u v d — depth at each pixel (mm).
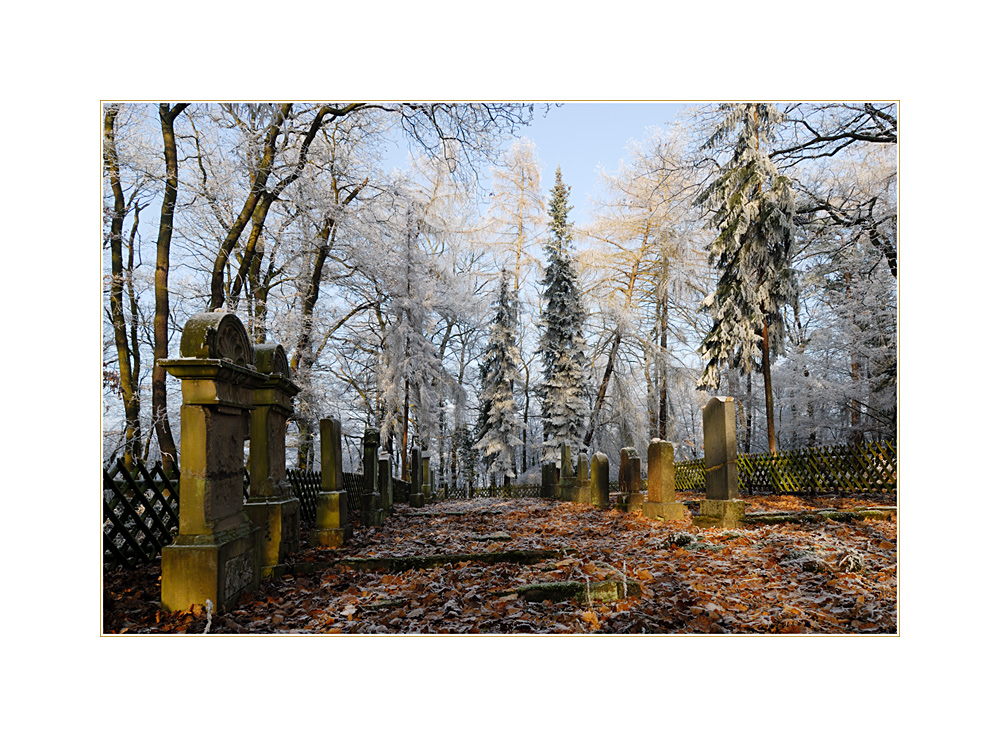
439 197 21297
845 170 17219
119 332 11906
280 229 14945
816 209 15594
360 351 21641
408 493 19906
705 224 17781
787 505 9328
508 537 7328
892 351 15852
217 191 13320
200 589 4047
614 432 25219
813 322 21359
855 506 8531
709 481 7965
